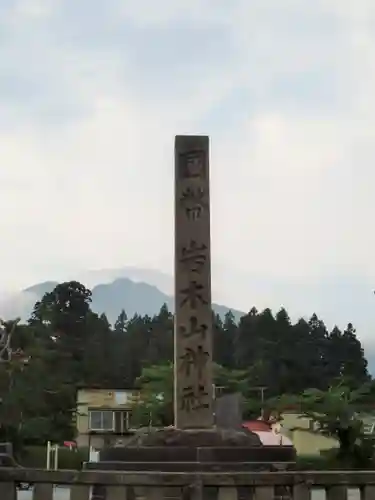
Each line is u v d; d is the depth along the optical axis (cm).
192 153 1884
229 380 7544
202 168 1877
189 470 1538
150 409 6731
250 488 1185
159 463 1556
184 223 1850
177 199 1864
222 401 2028
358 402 6544
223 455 1600
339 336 12219
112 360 10612
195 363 1780
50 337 9200
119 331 11725
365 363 11988
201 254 1836
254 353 11344
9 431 6284
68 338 10356
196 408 1755
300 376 10912
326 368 11512
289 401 7256
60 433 6856
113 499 1134
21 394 6531
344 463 5641
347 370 11238
